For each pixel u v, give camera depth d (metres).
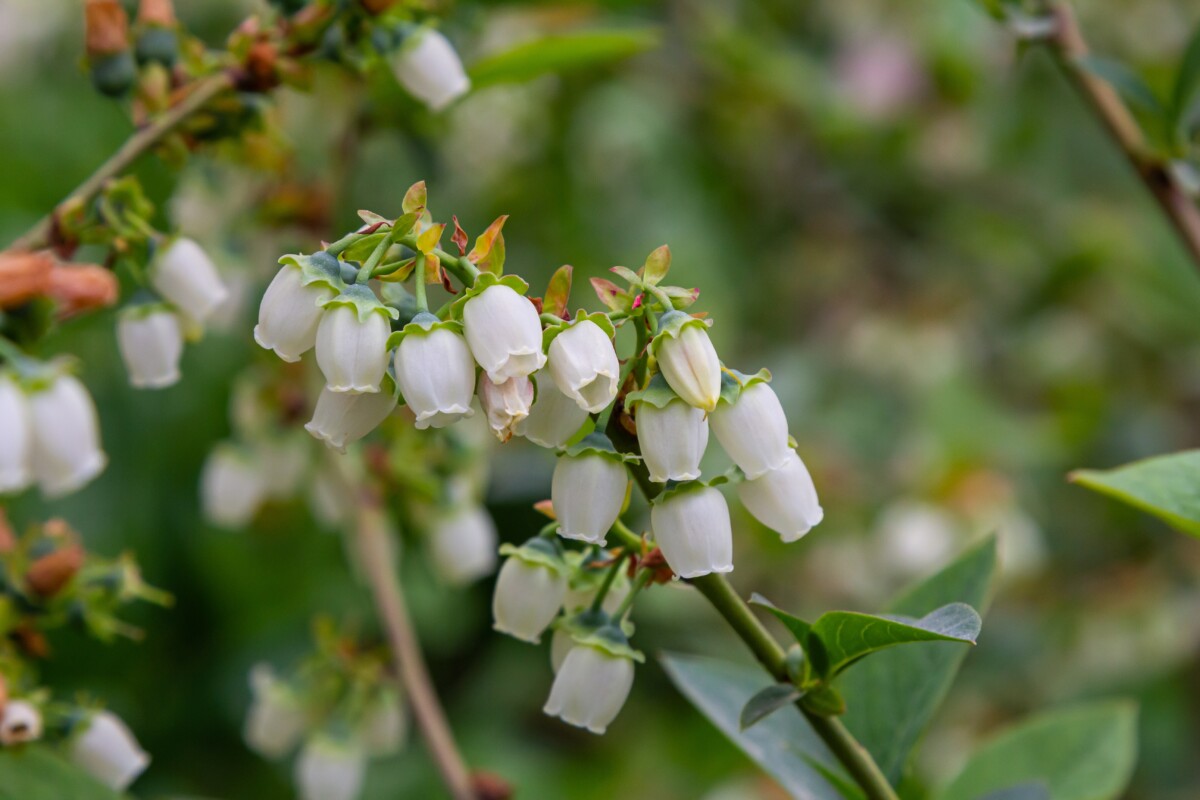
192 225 0.52
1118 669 0.79
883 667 0.41
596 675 0.37
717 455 0.74
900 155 0.93
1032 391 0.92
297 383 0.55
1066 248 0.93
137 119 0.44
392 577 0.51
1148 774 0.78
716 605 0.37
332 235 0.55
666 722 0.80
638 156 0.87
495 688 0.80
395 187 0.77
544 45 0.50
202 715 0.76
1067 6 0.48
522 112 0.81
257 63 0.44
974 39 0.91
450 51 0.45
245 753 0.76
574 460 0.36
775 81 0.86
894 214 0.96
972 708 0.79
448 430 0.53
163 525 0.76
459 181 0.80
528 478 0.73
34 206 0.80
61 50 0.87
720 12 0.89
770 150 0.94
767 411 0.36
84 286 0.39
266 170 0.48
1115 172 0.94
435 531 0.54
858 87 0.92
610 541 0.38
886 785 0.37
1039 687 0.79
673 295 0.36
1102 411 0.89
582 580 0.38
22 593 0.42
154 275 0.43
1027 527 0.81
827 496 0.81
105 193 0.42
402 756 0.76
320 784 0.50
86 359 0.75
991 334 0.93
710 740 0.78
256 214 0.53
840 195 0.95
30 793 0.39
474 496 0.55
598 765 0.79
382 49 0.45
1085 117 0.94
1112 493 0.38
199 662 0.77
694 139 0.91
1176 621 0.80
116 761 0.42
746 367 0.86
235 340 0.76
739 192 0.93
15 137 0.81
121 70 0.43
